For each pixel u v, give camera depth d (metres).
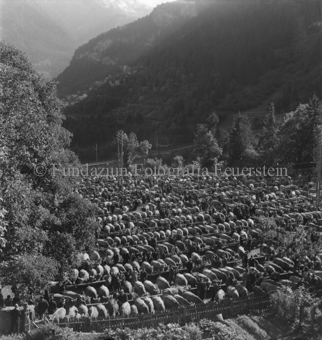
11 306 34.81
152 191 82.94
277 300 35.50
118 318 32.25
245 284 40.91
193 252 49.97
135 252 50.25
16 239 32.25
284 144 112.44
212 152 140.88
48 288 37.31
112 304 35.47
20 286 33.78
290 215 62.12
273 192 79.50
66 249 38.72
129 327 31.67
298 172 103.56
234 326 33.00
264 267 44.12
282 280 41.34
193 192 80.19
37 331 30.03
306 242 47.62
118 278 41.59
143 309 35.75
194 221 62.91
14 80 33.88
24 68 39.50
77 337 29.72
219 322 33.00
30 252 33.91
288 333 33.56
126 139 157.62
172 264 46.38
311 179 93.38
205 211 67.50
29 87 35.78
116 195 79.81
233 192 80.50
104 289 40.22
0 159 30.59
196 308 34.31
